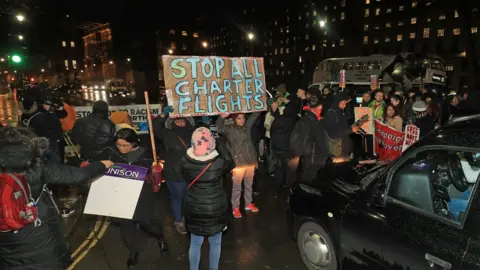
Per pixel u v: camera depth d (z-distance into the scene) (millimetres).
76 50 80000
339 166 4293
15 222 2422
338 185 3666
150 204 4082
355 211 3143
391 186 2889
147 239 4930
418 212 2631
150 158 4016
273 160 7777
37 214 2537
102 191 3695
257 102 5219
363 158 6547
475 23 56312
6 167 2418
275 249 4594
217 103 4820
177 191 4695
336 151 5195
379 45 71812
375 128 6066
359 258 3072
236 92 5016
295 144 5305
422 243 2430
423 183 2838
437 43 62594
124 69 54406
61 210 5609
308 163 5285
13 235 2479
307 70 80375
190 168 3283
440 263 2268
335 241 3395
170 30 75000
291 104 6086
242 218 5570
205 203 3338
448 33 60844
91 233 5129
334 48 80250
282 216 5641
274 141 6238
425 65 18859
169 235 5016
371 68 18859
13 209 2414
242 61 5066
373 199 2975
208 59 4754
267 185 7242
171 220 5555
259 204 6176
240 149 5332
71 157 8492
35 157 2506
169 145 4523
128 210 3688
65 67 77125
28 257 2533
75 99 32062
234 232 5094
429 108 5676
